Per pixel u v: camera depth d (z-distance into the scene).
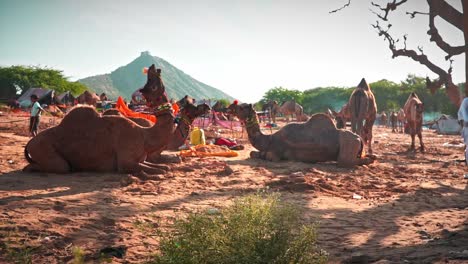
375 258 4.32
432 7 10.62
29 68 82.19
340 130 12.84
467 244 4.77
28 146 9.36
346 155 12.30
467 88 10.12
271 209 3.73
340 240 5.27
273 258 3.41
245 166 11.58
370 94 17.25
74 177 8.92
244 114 13.25
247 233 3.49
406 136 35.16
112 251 4.63
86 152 9.35
